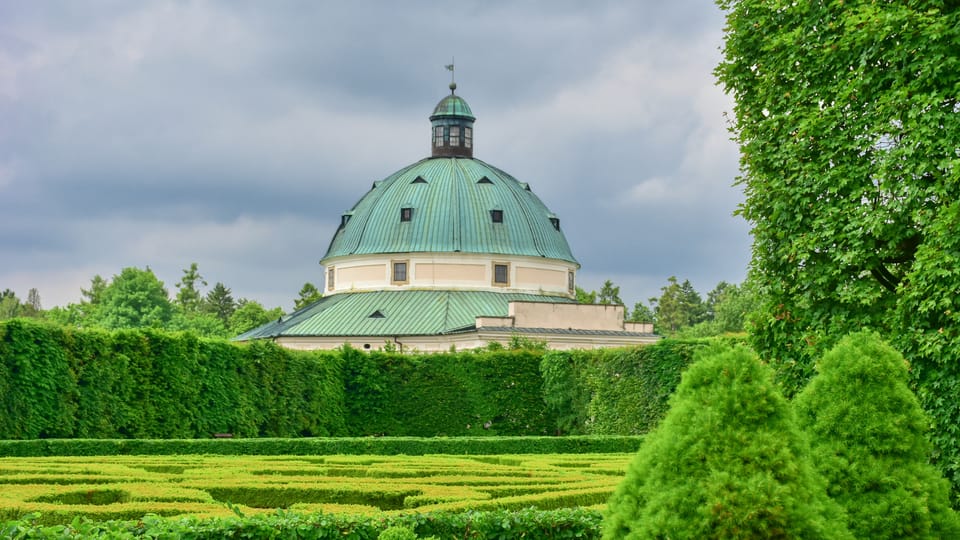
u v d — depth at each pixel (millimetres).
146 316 105750
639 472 11328
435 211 83188
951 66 17297
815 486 11148
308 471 26531
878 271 18609
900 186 17625
